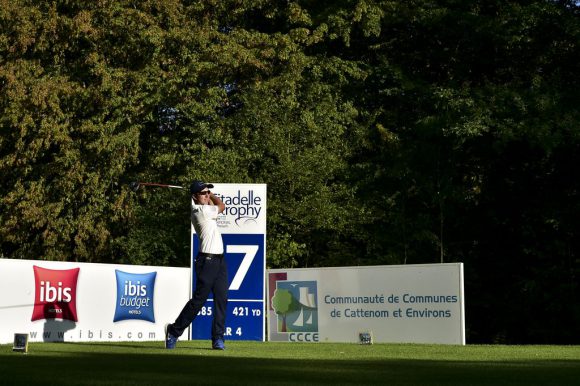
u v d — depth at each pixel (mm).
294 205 50094
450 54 62375
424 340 30609
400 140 57438
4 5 52219
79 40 55469
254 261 28469
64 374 12680
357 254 55844
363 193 56094
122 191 53719
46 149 52875
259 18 63719
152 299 37219
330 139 53062
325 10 59594
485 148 57375
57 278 33625
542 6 56562
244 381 11742
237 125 52781
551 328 56688
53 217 52719
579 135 51781
